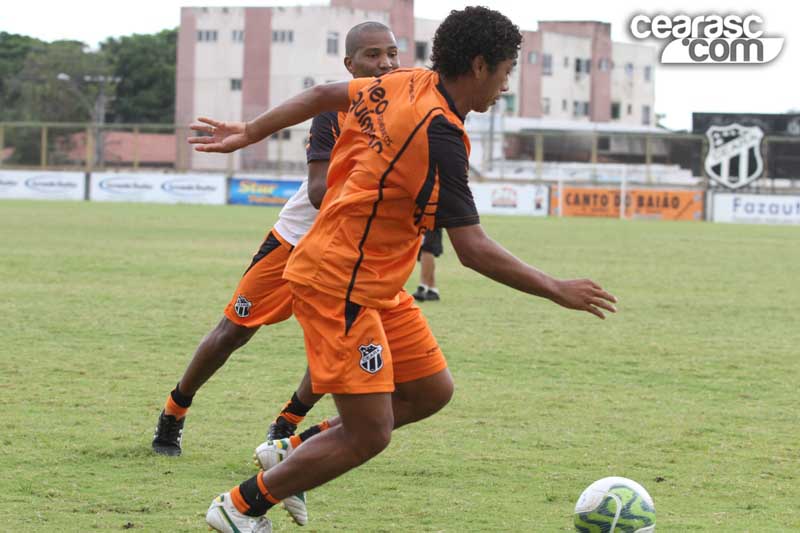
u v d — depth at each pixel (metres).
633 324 19.66
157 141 100.50
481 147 86.94
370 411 7.03
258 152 89.88
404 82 6.93
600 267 31.66
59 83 113.62
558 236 46.69
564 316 20.50
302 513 7.53
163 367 14.20
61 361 14.48
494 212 72.50
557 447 10.43
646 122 128.12
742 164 71.62
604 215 72.00
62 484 8.85
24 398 12.08
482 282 26.80
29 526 7.76
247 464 9.61
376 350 6.99
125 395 12.39
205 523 7.93
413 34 111.00
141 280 25.06
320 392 7.08
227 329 9.79
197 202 74.25
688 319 20.55
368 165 6.84
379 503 8.56
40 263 28.33
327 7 109.44
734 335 18.50
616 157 91.94
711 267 32.75
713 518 8.30
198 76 112.44
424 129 6.70
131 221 48.75
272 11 110.25
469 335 17.78
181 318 18.88
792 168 73.25
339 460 7.13
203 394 12.60
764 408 12.52
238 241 37.94
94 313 19.23
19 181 75.50
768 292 25.86
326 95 7.74
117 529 7.75
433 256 22.56
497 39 6.71
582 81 122.69
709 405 12.62
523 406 12.30
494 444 10.49
